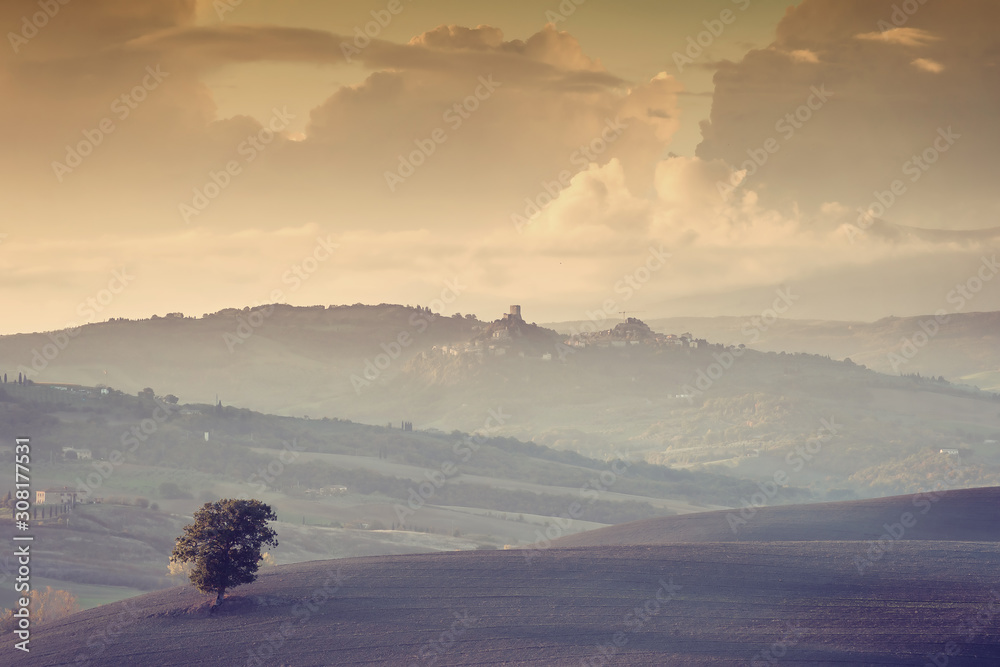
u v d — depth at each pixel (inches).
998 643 2807.6
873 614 3063.5
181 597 3272.6
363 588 3339.1
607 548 3991.1
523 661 2684.5
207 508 3142.2
